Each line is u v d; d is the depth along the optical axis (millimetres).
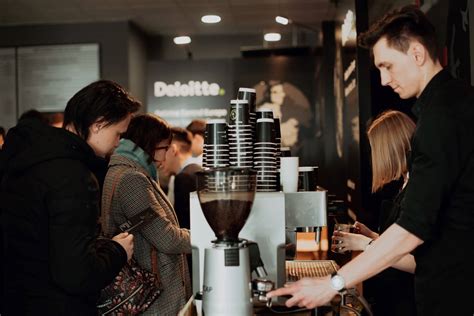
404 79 1823
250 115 2074
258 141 1973
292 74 7531
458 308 1793
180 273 2514
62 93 7547
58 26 7574
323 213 2006
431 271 1827
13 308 1835
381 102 4199
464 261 1777
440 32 3254
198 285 1859
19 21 7473
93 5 6820
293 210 2000
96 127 1946
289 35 8453
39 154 1768
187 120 7641
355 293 1734
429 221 1690
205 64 7641
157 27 7996
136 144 2615
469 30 2822
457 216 1769
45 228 1771
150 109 7676
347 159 5078
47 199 1744
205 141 1969
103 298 2164
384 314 2660
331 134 7016
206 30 8266
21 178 1796
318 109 7473
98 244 1922
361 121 4207
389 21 1810
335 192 6758
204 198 1643
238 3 6824
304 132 7500
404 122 2754
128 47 7500
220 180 1619
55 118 5625
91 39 7543
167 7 6961
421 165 1729
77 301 1814
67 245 1718
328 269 2178
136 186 2365
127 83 7508
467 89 1803
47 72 7570
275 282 1823
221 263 1642
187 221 4043
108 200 2381
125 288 2168
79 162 1795
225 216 1638
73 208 1734
